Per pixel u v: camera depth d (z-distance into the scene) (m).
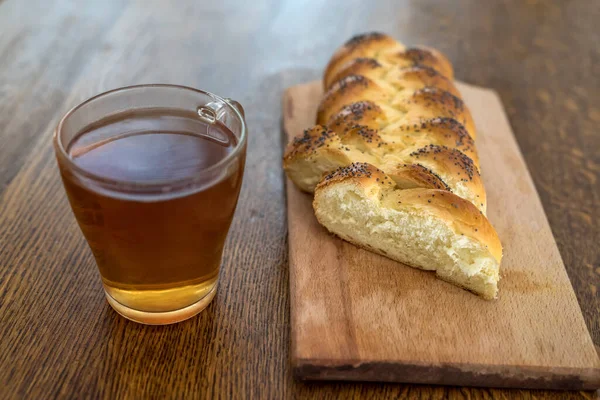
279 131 0.58
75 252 0.45
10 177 0.51
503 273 0.45
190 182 0.35
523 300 0.43
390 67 0.58
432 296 0.43
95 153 0.38
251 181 0.52
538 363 0.39
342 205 0.45
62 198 0.49
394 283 0.43
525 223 0.50
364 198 0.44
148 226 0.36
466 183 0.46
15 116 0.57
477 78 0.69
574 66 0.71
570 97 0.67
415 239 0.44
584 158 0.58
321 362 0.38
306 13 0.77
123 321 0.41
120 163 0.38
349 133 0.48
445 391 0.39
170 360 0.39
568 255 0.49
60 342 0.40
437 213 0.43
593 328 0.43
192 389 0.38
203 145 0.39
